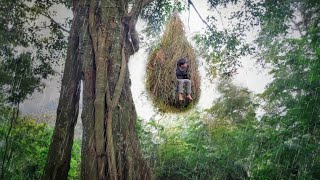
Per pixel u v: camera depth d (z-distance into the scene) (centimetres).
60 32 1041
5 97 983
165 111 666
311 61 721
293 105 761
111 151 534
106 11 615
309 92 720
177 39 666
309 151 686
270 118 848
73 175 1149
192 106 674
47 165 641
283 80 781
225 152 1022
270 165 752
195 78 673
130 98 597
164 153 1072
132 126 581
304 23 1010
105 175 529
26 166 974
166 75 650
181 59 659
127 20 643
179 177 1075
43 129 1031
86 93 577
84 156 541
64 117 654
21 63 988
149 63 664
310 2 941
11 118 986
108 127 546
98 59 579
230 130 1042
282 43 855
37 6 1015
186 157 1068
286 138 742
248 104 1073
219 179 1038
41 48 1048
